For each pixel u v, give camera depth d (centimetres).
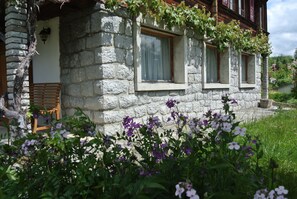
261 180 168
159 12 554
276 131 477
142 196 144
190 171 175
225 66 882
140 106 543
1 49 652
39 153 186
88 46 488
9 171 181
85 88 496
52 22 554
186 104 679
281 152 340
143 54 602
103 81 469
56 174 173
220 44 782
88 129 202
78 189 159
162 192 167
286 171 274
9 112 369
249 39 968
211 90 791
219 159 175
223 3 909
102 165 188
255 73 1103
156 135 212
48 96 540
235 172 163
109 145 209
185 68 662
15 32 441
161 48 650
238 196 149
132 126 212
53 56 556
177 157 193
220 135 187
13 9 439
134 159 206
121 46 502
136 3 497
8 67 448
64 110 539
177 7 612
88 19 484
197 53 720
